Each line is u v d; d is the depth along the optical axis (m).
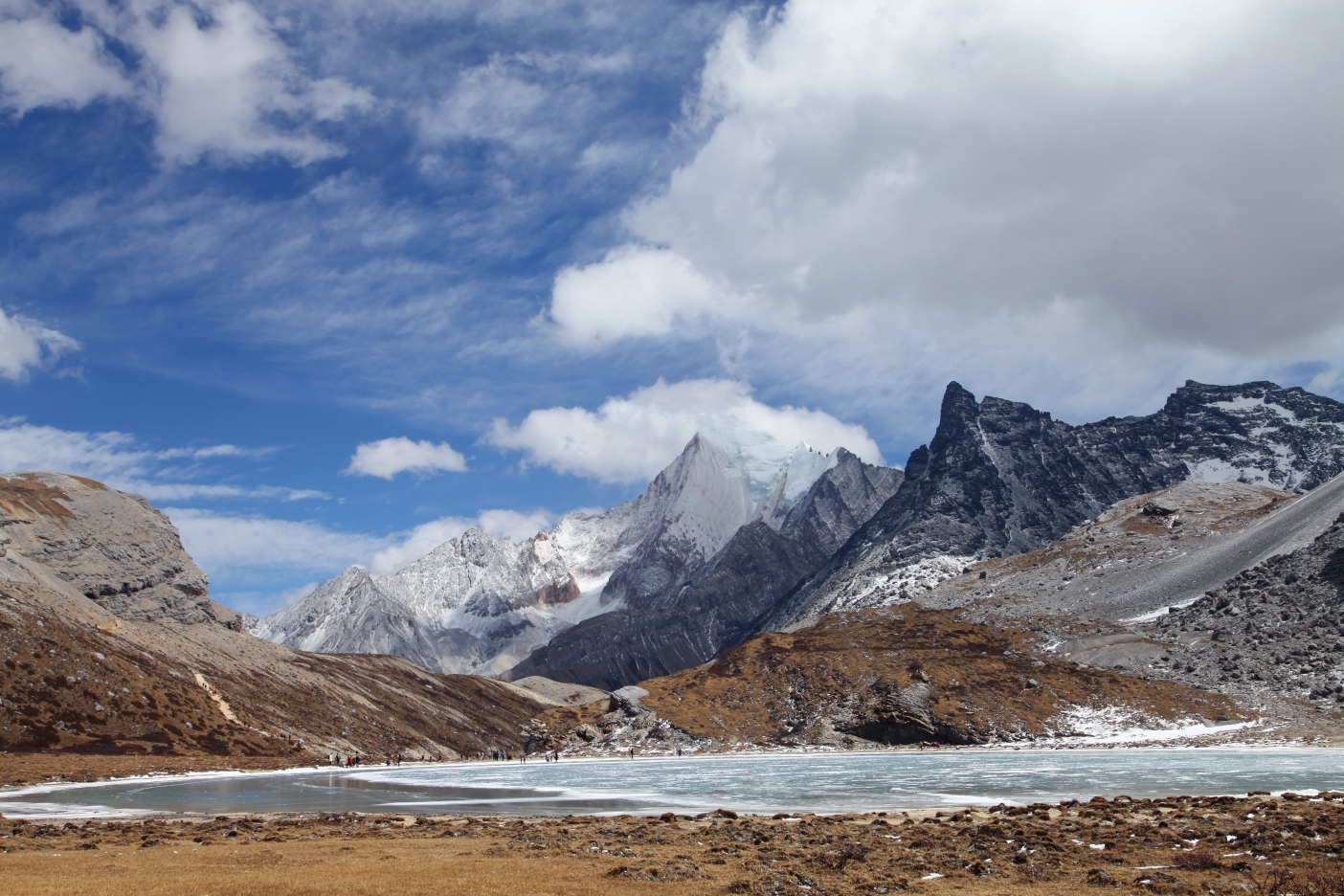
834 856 48.19
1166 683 183.25
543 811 80.31
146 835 60.31
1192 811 63.44
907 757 145.50
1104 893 39.31
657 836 57.84
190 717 167.50
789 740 174.25
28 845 55.16
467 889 38.31
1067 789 89.25
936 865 46.34
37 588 185.75
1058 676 189.50
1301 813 58.91
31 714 143.00
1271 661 184.25
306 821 70.06
